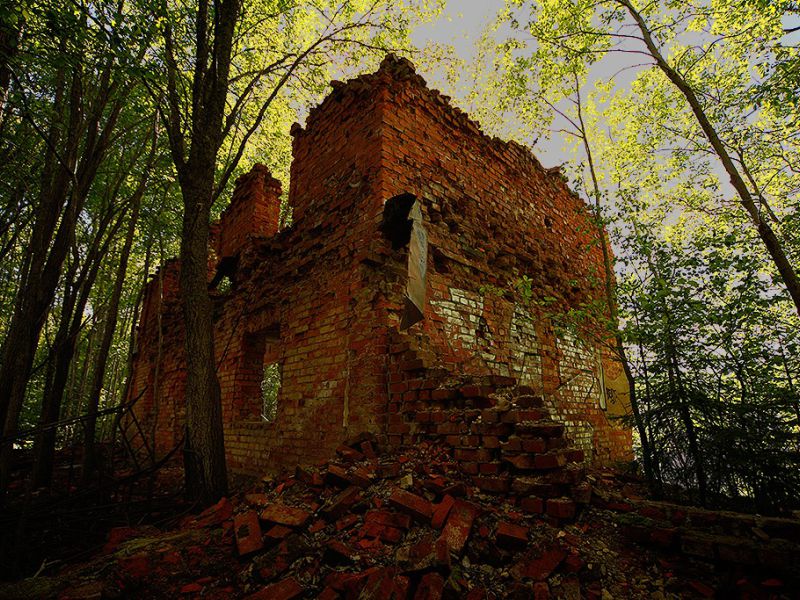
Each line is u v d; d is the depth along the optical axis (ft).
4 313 29.99
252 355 22.21
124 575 7.88
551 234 24.84
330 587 6.86
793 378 12.12
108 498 14.65
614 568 7.26
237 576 7.80
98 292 37.68
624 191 15.84
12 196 21.18
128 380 20.93
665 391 12.80
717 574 7.01
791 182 26.48
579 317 15.57
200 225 14.85
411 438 11.98
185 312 14.37
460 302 16.58
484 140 21.07
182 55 16.84
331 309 15.78
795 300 17.29
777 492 10.66
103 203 22.30
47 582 7.87
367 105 17.01
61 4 12.55
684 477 12.32
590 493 9.06
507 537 7.55
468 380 11.50
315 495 10.33
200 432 13.39
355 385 13.75
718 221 23.50
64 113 19.58
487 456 9.91
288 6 21.22
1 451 12.29
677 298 12.53
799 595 6.34
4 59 13.39
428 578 6.54
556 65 24.84
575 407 21.68
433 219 16.66
